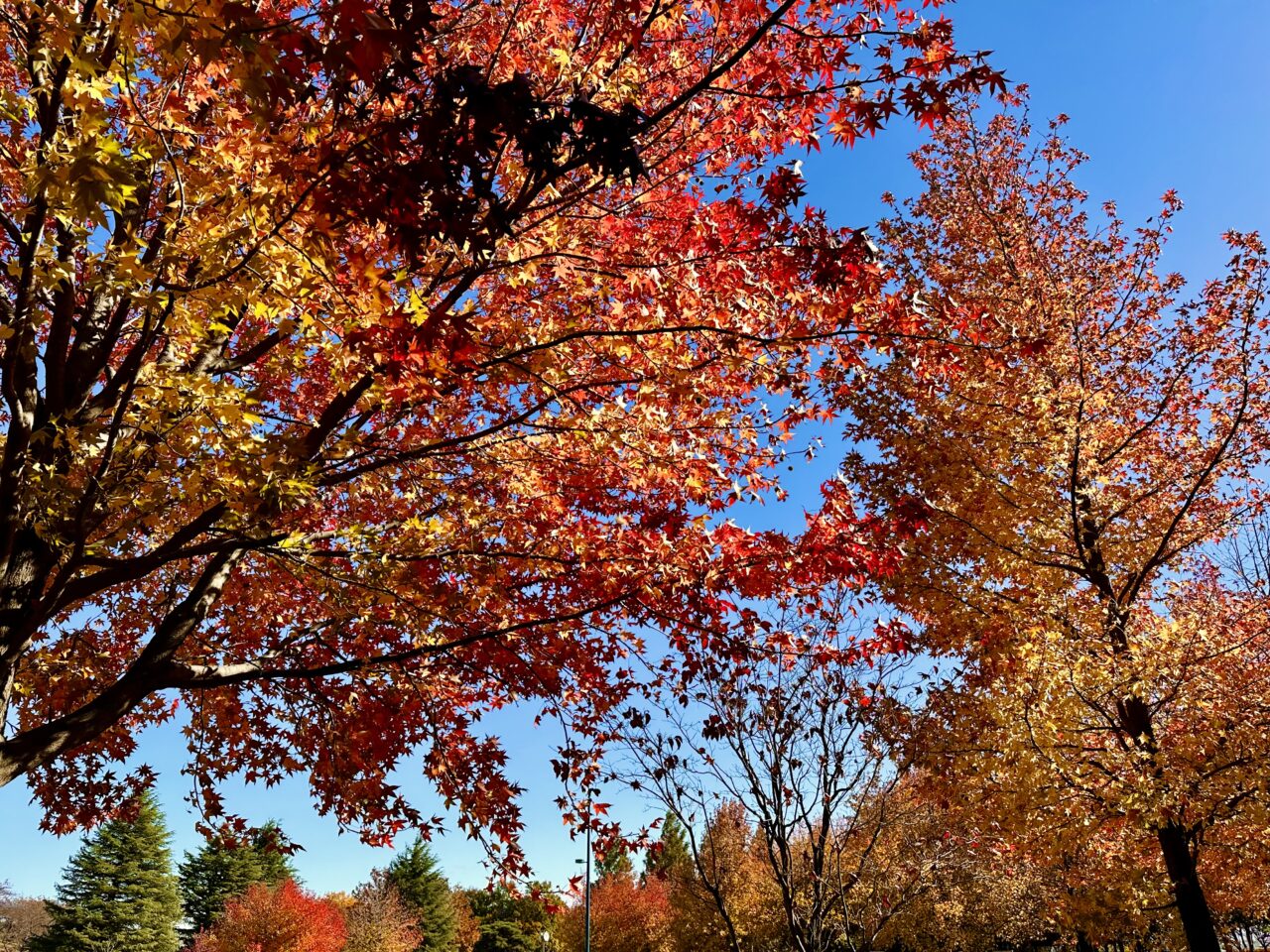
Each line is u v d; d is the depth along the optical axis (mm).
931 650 8844
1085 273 10070
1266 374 8703
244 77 2430
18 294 3395
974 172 11070
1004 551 8523
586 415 5016
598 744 7062
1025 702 7352
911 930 20812
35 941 39656
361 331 3494
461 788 6418
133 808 7621
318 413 6309
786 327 4941
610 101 4453
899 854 7551
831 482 5812
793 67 4332
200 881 51125
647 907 37500
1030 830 7715
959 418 8906
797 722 6645
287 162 3023
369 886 51062
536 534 6000
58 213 3043
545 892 6910
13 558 4484
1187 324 9414
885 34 3807
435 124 2664
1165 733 8156
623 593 5656
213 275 3314
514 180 4297
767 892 21016
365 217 2861
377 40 2348
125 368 4004
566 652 6496
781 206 4141
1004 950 26500
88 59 2721
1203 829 7766
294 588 6953
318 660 6766
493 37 4633
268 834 7598
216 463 3957
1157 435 9352
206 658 6785
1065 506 8586
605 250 5000
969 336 5188
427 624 5871
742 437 5805
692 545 5434
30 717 6523
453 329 3436
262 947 35062
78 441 3676
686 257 4641
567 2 4527
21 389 4348
